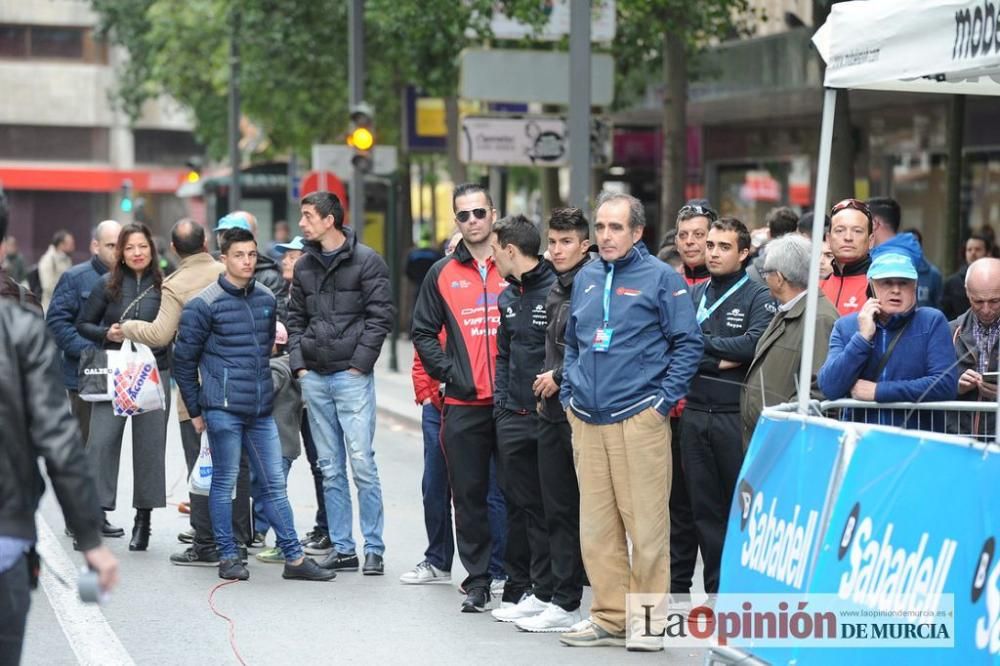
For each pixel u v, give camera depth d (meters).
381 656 12.17
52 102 103.38
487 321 13.87
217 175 64.38
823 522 9.34
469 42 35.78
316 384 15.38
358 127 36.97
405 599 14.35
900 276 10.93
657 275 12.14
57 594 14.41
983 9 9.04
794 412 10.65
